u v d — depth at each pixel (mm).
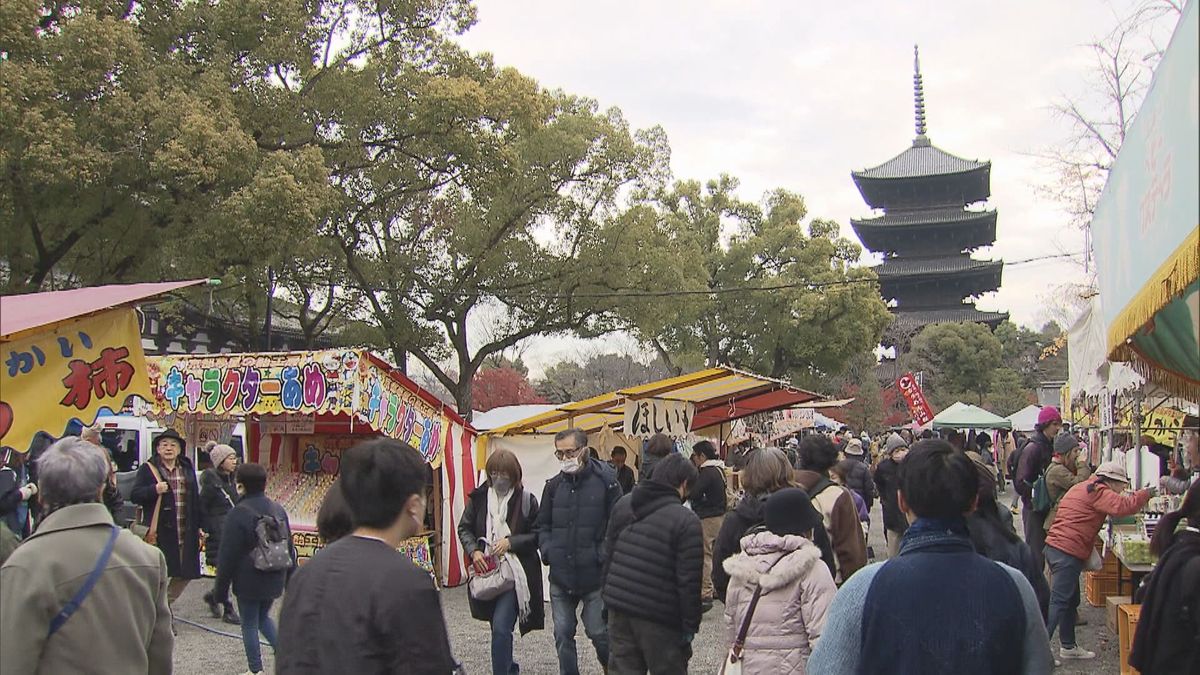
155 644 3506
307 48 19547
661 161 28672
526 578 6395
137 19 17719
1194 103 1842
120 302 3893
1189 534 3961
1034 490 8633
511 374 43406
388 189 23578
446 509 10992
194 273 16422
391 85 20891
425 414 10508
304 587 2723
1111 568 9430
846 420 45812
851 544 5539
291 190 15922
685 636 4848
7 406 3785
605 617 6355
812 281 45219
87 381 4062
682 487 5102
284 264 21438
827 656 2789
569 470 6477
